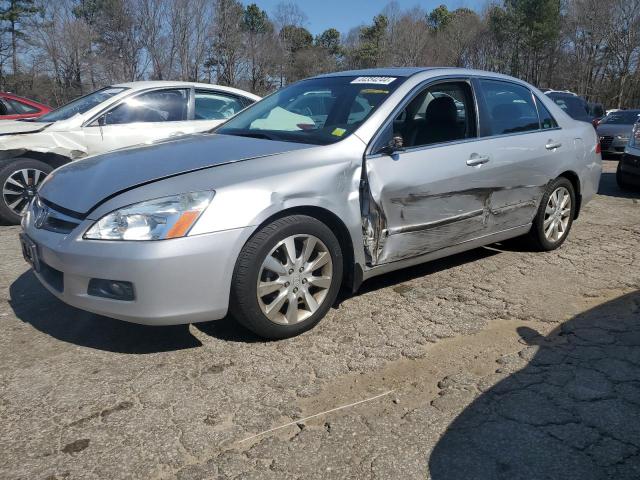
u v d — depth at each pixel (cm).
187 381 293
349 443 244
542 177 470
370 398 278
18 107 1027
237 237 298
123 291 289
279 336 331
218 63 4419
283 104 432
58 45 3756
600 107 1612
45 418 262
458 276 445
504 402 272
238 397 278
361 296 404
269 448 241
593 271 457
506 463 230
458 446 241
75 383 291
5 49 3750
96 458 235
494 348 327
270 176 316
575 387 284
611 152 1358
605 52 5047
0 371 303
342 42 6481
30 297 402
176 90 683
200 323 358
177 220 288
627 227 612
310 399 277
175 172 312
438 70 418
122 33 3925
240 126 424
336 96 405
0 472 227
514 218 456
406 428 253
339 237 352
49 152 607
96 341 336
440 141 399
